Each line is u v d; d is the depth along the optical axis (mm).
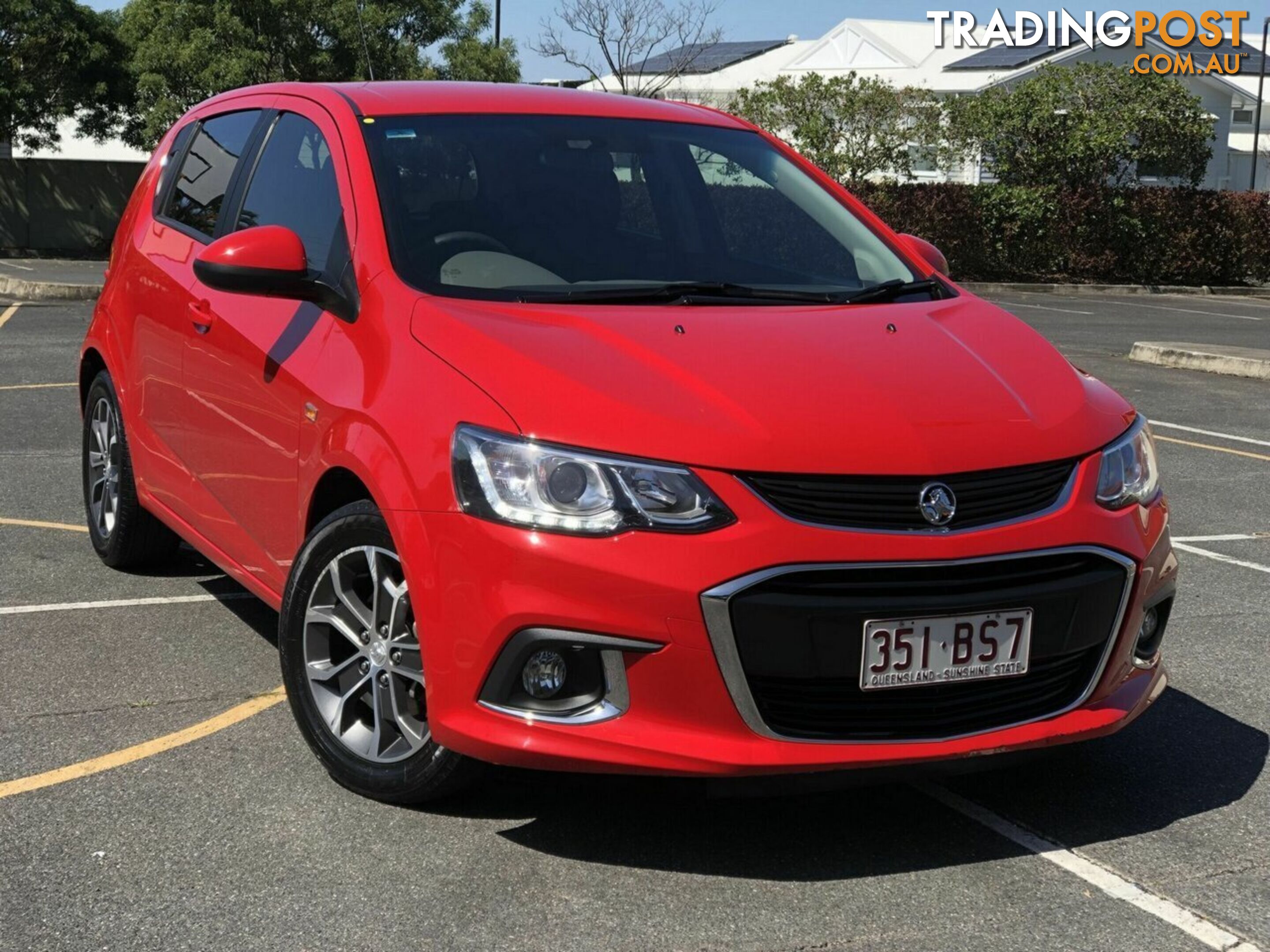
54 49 30688
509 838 3320
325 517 3666
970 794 3658
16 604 5090
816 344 3520
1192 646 5004
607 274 3920
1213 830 3471
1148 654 3596
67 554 5789
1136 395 11711
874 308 3920
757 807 3525
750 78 46500
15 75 30234
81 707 4105
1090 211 28062
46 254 31016
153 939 2832
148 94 29375
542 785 3604
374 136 4152
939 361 3533
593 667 3053
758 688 3039
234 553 4293
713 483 3023
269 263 3738
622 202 4203
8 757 3734
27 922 2887
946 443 3191
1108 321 20297
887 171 28516
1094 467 3357
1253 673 4715
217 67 28125
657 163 4422
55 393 9867
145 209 5434
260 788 3570
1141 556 3363
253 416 4051
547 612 2992
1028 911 3039
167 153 5516
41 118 31672
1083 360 14398
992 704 3244
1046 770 3836
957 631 3111
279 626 3738
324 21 28953
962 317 3957
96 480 5719
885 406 3252
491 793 3562
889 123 27953
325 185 4160
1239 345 16844
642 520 2998
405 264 3729
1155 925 2994
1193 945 2918
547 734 3053
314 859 3189
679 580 2963
